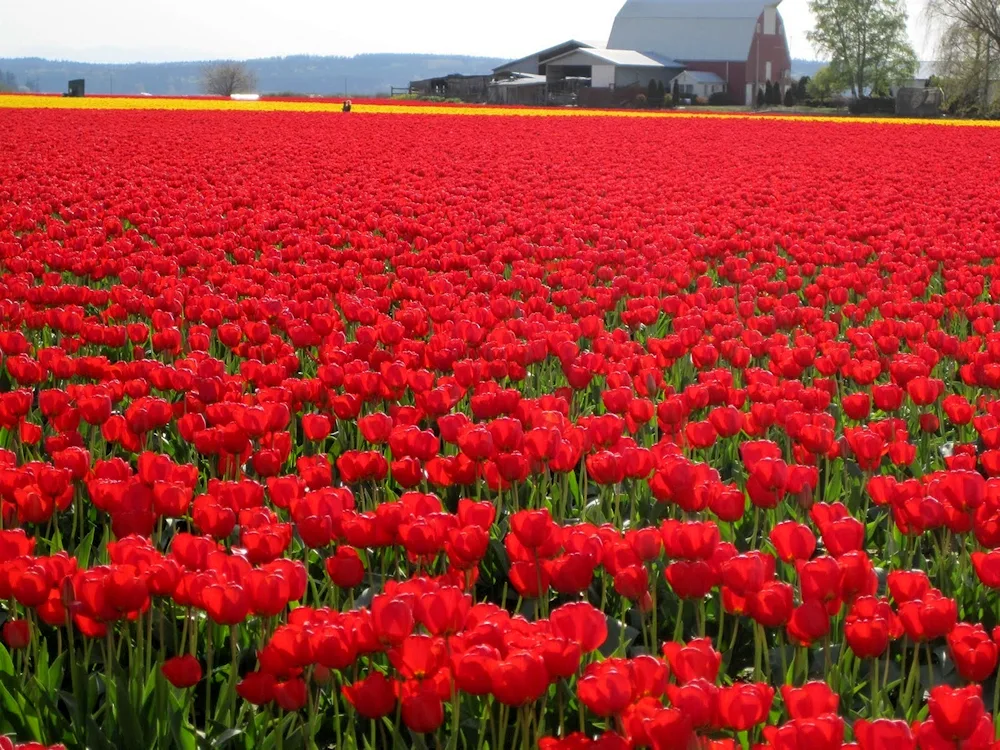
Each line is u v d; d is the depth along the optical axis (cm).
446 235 1331
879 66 9775
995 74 6638
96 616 334
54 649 430
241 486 418
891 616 340
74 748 346
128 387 581
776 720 349
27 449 597
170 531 522
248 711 364
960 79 6638
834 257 1179
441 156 2548
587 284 983
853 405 568
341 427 621
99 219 1391
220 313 775
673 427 545
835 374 734
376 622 292
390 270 1170
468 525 365
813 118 5222
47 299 834
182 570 341
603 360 658
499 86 8769
